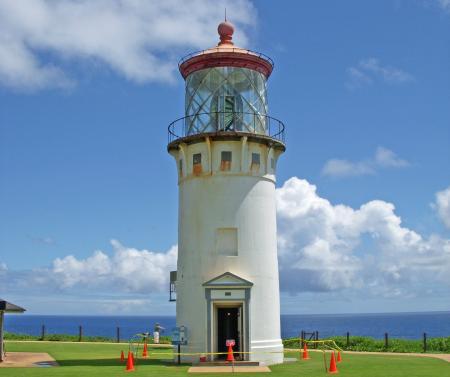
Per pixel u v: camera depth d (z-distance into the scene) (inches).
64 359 1181.7
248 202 1140.5
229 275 1102.4
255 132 1165.7
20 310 1159.6
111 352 1366.9
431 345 1537.9
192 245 1144.8
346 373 921.5
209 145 1140.5
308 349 1557.6
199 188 1154.0
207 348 1092.5
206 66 1178.6
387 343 1562.5
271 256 1151.6
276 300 1147.3
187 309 1128.2
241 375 893.2
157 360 1179.3
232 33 1226.6
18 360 1159.6
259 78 1198.9
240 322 1109.1
